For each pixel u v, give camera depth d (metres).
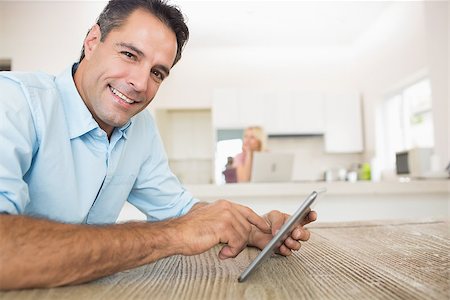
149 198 1.21
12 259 0.44
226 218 0.65
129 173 1.08
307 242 0.87
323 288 0.48
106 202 1.04
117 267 0.52
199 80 5.56
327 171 5.32
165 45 0.84
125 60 0.83
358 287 0.48
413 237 0.91
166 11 0.84
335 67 5.65
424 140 4.30
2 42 3.79
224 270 0.60
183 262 0.67
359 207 2.19
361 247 0.79
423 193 2.21
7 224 0.47
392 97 4.87
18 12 3.79
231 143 5.24
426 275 0.54
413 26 3.96
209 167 5.89
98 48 0.86
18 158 0.64
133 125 1.06
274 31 4.97
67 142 0.85
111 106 0.87
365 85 5.28
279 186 2.11
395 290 0.46
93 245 0.50
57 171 0.82
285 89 5.57
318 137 5.62
